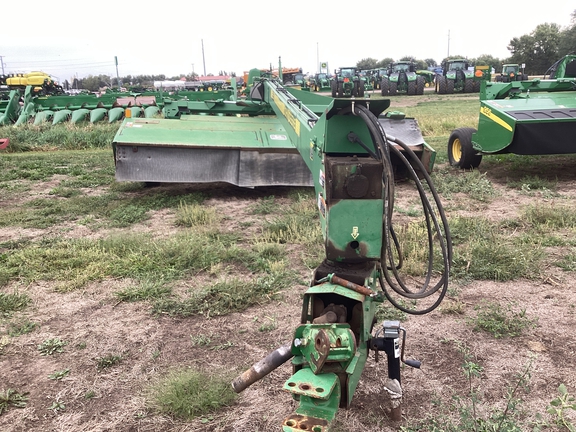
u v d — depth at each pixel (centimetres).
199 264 598
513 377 379
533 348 416
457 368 392
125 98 2214
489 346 421
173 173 874
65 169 1253
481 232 670
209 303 504
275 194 952
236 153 887
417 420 333
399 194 931
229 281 547
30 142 1741
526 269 564
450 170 1146
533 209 753
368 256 324
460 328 451
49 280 568
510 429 300
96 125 1997
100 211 848
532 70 6350
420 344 426
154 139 865
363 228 321
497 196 902
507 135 941
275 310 493
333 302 326
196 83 5012
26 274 580
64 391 372
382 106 322
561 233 686
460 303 490
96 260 614
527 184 955
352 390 285
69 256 628
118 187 1034
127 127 901
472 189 923
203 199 916
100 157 1434
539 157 1257
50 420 342
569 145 925
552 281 538
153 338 444
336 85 2906
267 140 913
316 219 762
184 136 891
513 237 670
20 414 349
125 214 814
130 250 636
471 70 3847
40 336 450
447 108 2631
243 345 430
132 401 360
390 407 347
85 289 544
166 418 341
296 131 538
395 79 3703
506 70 3781
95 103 2194
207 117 1028
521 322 454
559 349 414
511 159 1226
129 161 858
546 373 382
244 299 507
